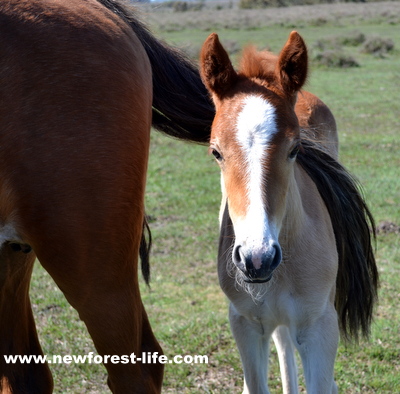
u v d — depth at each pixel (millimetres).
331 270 3234
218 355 4449
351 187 3701
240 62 3199
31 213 2447
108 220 2533
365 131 11719
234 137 2684
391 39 26266
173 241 6812
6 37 2416
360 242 3680
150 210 7840
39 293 5648
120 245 2586
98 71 2549
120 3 3242
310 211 3334
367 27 34406
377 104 14367
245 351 3281
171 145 11648
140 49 2947
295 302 3158
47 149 2416
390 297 5191
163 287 5703
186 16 43625
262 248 2512
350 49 25516
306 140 3586
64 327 4969
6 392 2975
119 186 2561
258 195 2600
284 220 2996
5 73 2377
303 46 2830
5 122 2369
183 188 8742
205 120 3406
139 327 2764
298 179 3369
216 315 5051
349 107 14133
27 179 2414
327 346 3164
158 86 3344
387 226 6781
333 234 3492
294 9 47844
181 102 3381
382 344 4488
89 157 2480
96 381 4219
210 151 2889
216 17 42094
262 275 2525
